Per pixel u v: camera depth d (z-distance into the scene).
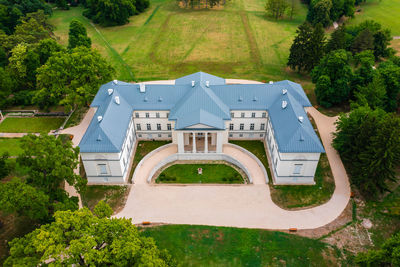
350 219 70.00
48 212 62.41
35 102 105.94
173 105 87.88
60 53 103.62
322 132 95.81
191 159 87.38
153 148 90.31
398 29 169.62
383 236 66.44
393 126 68.12
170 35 170.88
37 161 61.41
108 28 182.00
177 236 66.12
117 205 73.44
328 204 73.44
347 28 143.00
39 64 112.88
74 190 77.00
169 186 78.50
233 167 84.75
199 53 149.75
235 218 70.19
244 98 88.25
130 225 53.38
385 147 68.75
